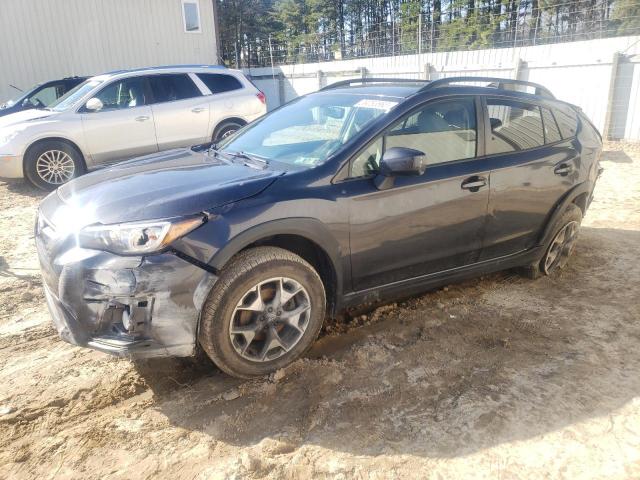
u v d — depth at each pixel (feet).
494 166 12.56
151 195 9.79
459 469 7.98
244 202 9.54
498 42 70.03
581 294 14.25
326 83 60.70
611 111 38.50
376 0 159.84
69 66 50.83
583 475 7.89
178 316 8.96
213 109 30.96
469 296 14.06
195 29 57.00
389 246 11.25
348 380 10.21
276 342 10.05
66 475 7.93
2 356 11.20
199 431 8.88
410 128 11.68
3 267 16.47
